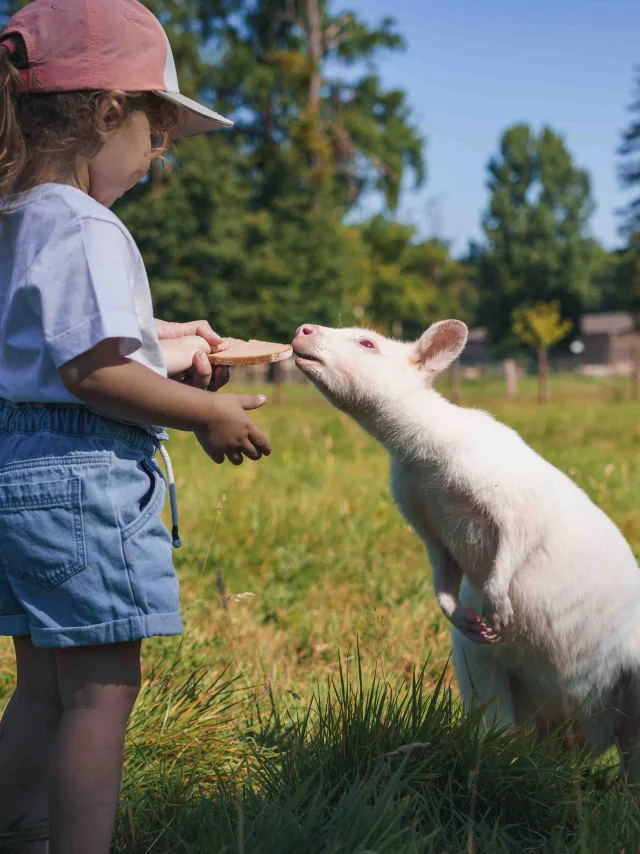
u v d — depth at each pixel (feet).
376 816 7.93
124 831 8.65
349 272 133.59
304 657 15.57
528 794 9.43
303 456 38.37
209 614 16.89
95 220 7.27
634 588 12.03
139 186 115.85
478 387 140.97
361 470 34.78
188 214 113.60
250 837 7.68
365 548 22.48
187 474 32.22
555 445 46.32
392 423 12.03
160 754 10.42
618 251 190.39
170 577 7.68
